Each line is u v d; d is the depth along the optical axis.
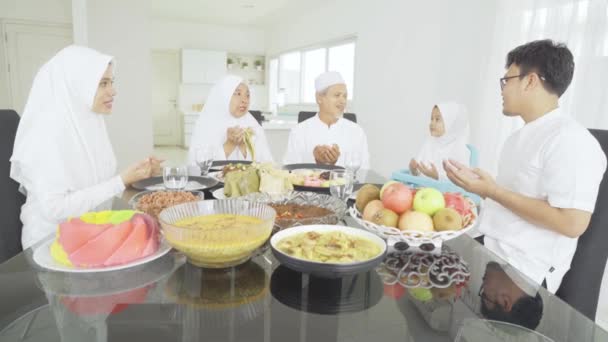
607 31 2.18
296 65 7.74
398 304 0.65
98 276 0.72
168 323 0.57
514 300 0.67
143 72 4.24
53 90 1.35
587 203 1.03
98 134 1.55
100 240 0.73
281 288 0.69
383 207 0.96
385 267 0.80
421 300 0.66
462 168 1.18
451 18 3.35
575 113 2.33
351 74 5.84
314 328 0.57
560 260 1.15
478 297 0.68
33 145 1.26
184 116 8.21
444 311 0.63
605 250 1.11
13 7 4.50
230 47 8.73
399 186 0.96
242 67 8.95
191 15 7.48
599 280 1.13
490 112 2.94
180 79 8.62
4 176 1.26
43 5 4.59
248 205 0.87
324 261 0.68
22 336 0.54
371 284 0.72
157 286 0.68
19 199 1.31
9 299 0.63
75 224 0.75
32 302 0.62
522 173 1.23
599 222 1.11
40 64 4.70
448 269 0.80
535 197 1.18
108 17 4.05
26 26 4.58
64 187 1.27
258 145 2.44
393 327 0.58
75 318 0.58
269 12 6.92
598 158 1.05
